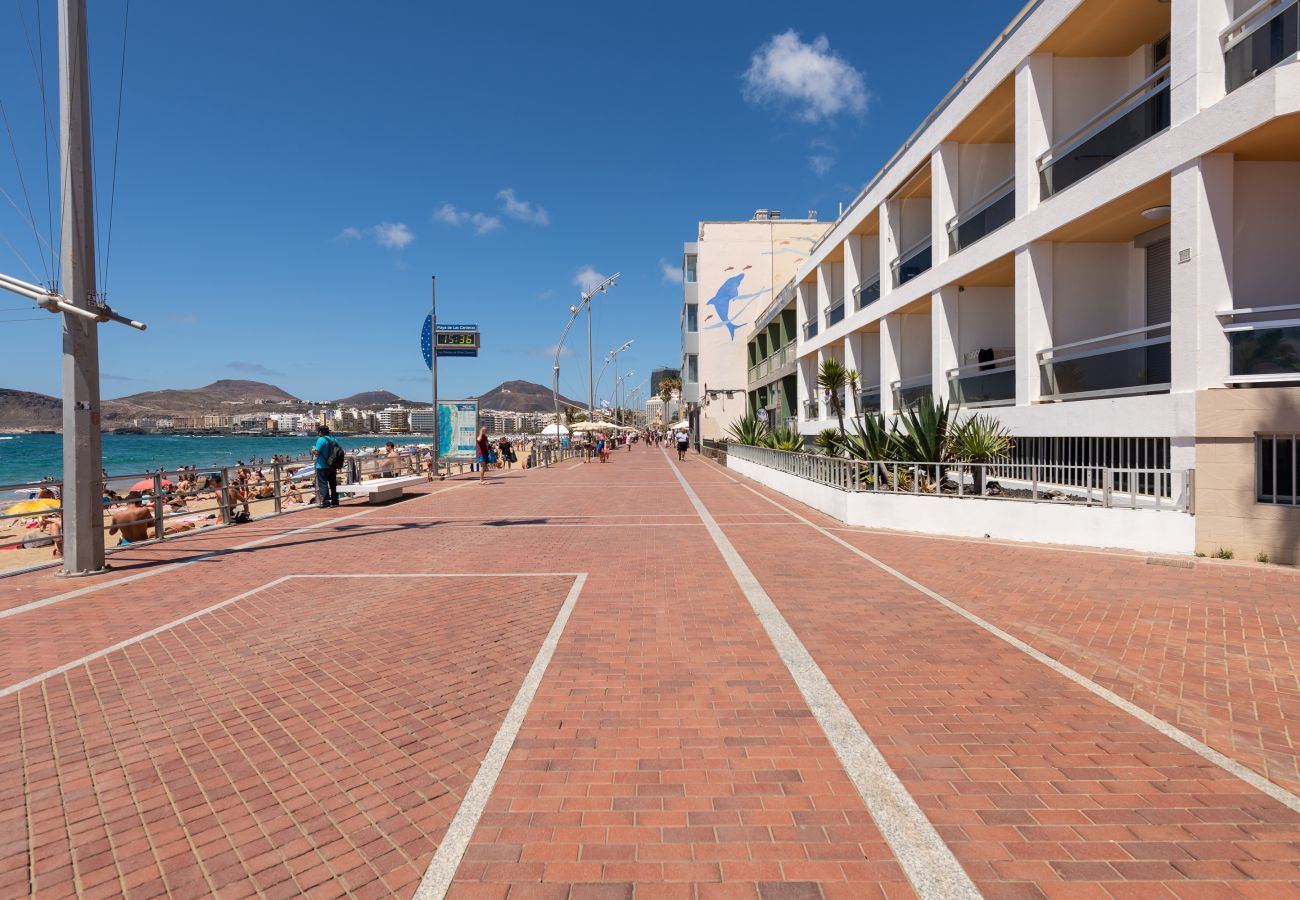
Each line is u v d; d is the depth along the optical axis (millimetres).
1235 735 3953
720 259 49438
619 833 3051
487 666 5207
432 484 23344
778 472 19531
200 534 12047
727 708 4375
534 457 35250
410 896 2654
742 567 8727
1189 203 9273
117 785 3533
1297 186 9406
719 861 2852
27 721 4305
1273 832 3014
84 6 8492
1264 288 9438
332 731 4125
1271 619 6156
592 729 4098
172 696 4688
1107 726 4070
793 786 3432
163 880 2775
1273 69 8102
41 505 17484
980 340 16453
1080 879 2709
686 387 51531
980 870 2770
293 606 7039
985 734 3975
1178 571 8109
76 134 8500
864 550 9914
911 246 20047
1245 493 8531
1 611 6914
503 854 2908
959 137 16094
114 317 8766
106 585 8070
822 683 4773
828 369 18547
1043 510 10305
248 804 3338
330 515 14758
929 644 5594
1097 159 11789
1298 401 8211
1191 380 9203
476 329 27266
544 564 9109
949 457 12359
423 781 3537
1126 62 12852
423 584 7996
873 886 2684
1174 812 3170
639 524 12875
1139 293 12781
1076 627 6020
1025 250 13070
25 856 2951
